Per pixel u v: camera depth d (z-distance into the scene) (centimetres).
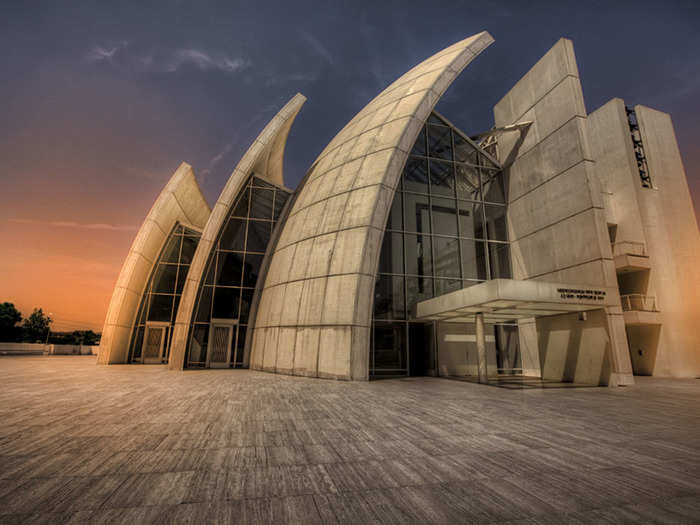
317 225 1978
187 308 2144
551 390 1375
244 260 2503
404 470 484
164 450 564
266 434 666
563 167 1983
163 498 389
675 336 2406
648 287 2503
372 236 1728
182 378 1636
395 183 1831
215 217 2239
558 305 1545
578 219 1875
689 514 363
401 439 639
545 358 1861
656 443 626
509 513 361
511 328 2130
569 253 1906
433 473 473
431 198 2231
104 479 443
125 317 2630
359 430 702
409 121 1914
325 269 1798
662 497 404
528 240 2173
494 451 571
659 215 2620
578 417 848
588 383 1630
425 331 2033
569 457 544
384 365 1936
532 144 2203
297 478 453
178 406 939
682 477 466
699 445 616
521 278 2203
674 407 1005
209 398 1071
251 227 2572
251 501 385
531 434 680
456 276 2156
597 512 365
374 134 2059
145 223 2633
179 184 2734
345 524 337
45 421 758
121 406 934
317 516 351
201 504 376
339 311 1669
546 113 2120
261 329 2159
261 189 2650
